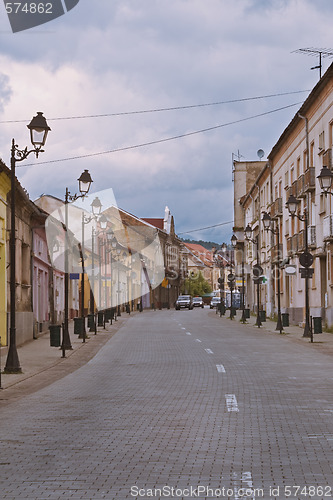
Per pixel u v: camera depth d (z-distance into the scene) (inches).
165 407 422.0
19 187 964.0
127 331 1424.7
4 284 930.1
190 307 3353.8
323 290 1446.9
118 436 329.1
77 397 480.1
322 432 336.5
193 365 706.2
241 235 3083.2
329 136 1334.9
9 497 223.3
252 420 371.6
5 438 327.9
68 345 966.4
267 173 2230.6
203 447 301.0
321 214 1418.6
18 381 589.0
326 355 833.5
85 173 939.3
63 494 226.1
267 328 1529.3
